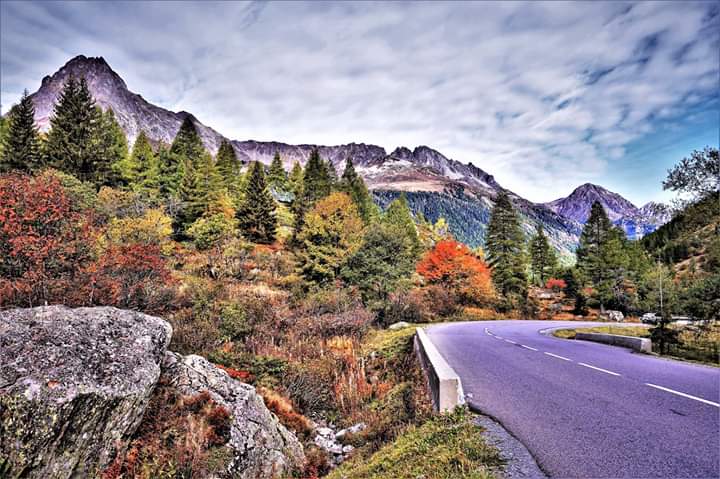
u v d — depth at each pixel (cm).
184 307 2002
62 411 500
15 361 541
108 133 4781
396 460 565
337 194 4106
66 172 3847
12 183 1614
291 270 3716
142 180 5325
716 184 1989
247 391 851
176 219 4450
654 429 552
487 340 1848
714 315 2152
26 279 1535
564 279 6794
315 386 1293
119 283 1822
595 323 4125
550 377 951
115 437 579
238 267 3384
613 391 792
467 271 4366
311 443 946
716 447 480
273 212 5622
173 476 596
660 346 1880
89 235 1834
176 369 800
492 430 575
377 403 1135
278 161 9056
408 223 6938
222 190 5684
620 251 5969
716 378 932
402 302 3347
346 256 3538
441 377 685
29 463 468
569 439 526
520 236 5588
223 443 692
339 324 2158
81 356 602
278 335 1875
